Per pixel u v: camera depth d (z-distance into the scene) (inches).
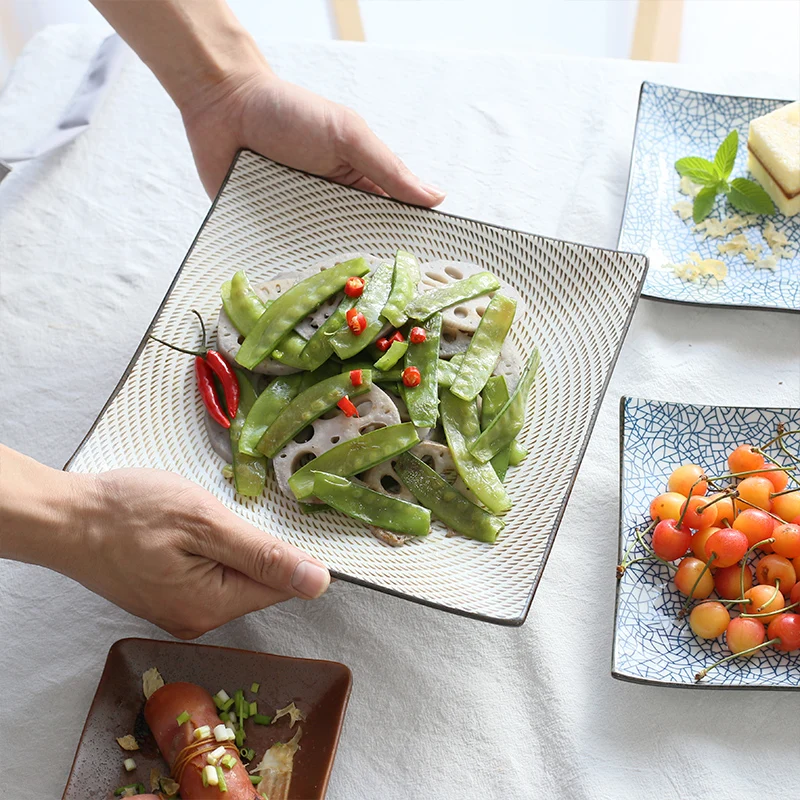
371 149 42.5
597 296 38.9
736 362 41.3
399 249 41.1
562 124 47.8
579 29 66.8
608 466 39.4
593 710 35.4
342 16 67.2
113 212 46.7
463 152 47.2
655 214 44.7
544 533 35.4
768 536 36.2
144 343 38.1
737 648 34.9
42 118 49.5
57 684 36.6
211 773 32.8
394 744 35.3
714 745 34.8
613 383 41.1
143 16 41.7
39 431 41.7
